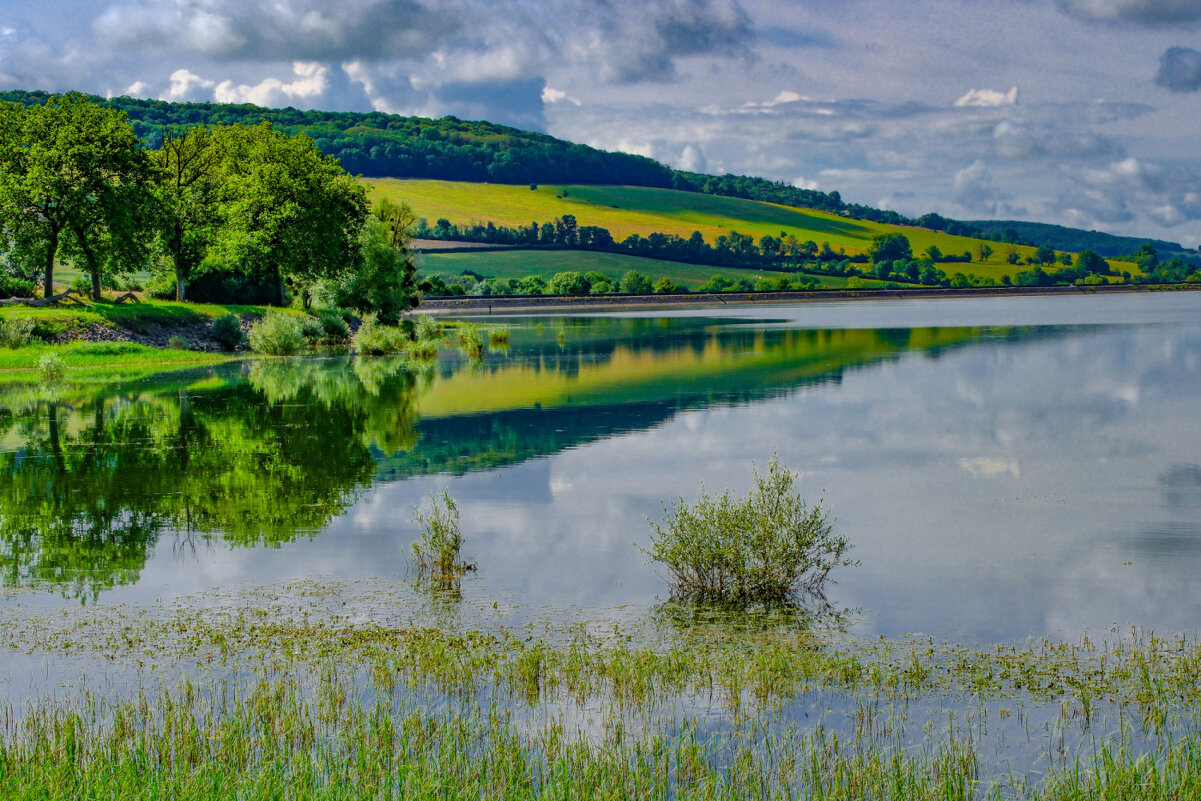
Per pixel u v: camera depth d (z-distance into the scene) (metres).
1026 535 19.48
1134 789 9.13
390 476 25.36
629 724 10.91
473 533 19.69
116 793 8.91
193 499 22.62
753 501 16.61
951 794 9.16
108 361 57.88
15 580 16.47
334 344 78.19
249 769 9.51
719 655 13.05
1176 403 38.06
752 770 9.63
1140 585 16.25
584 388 44.94
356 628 14.06
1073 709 11.34
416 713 10.73
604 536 19.47
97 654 13.04
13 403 40.31
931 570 17.19
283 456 28.14
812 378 48.31
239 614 14.68
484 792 9.16
